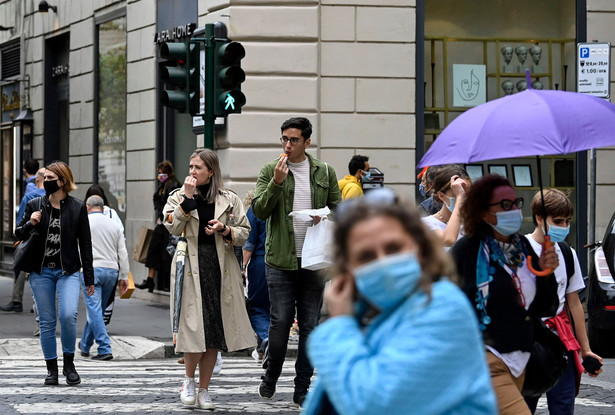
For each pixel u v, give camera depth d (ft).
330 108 73.20
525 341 22.97
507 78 77.10
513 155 22.75
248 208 53.31
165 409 38.99
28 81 117.29
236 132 72.49
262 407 39.63
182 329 38.34
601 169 76.23
